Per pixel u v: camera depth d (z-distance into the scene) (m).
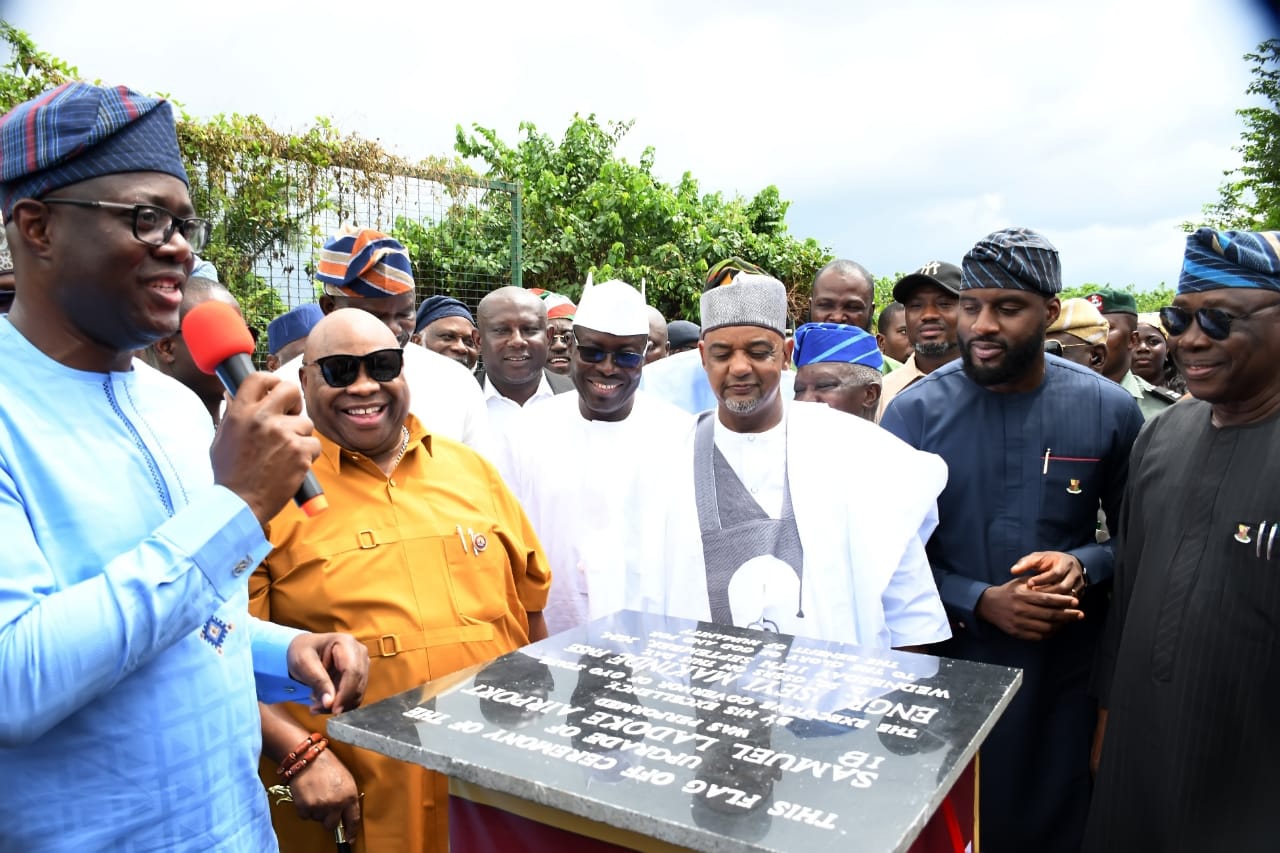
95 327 1.51
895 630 2.87
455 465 2.74
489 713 1.65
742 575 2.76
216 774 1.63
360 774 2.34
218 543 1.43
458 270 8.10
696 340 7.42
